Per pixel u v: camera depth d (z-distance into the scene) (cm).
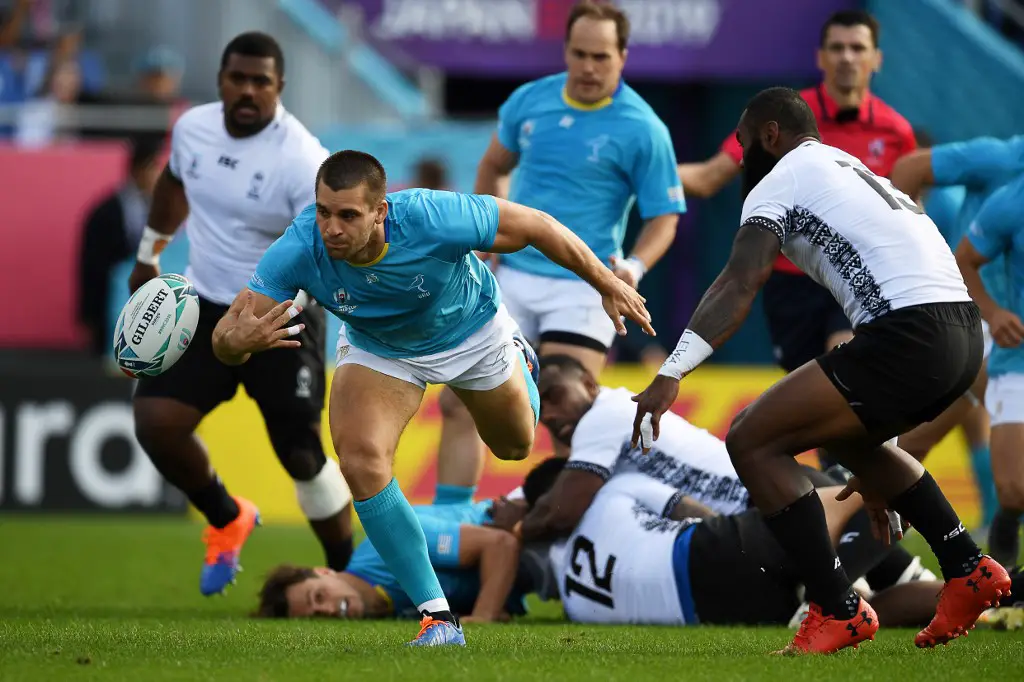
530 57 6172
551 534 2516
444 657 1731
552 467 2620
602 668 1656
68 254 5597
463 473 2845
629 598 2425
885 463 1880
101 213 5131
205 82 6412
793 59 6247
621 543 2453
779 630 2272
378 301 1859
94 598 2877
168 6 6456
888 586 2466
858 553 2303
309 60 6200
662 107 6681
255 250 2645
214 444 4856
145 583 3169
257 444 4872
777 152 1941
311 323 2700
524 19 6144
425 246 1820
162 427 2605
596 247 2905
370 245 1798
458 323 1942
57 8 6469
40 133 5756
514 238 1862
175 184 2741
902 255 1806
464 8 6150
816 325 3094
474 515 2650
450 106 6650
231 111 2616
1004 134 6372
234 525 2755
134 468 4828
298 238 1839
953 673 1631
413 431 4753
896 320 1777
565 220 2897
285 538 4272
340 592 2469
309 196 2616
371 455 1866
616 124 2877
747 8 6206
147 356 2156
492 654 1780
